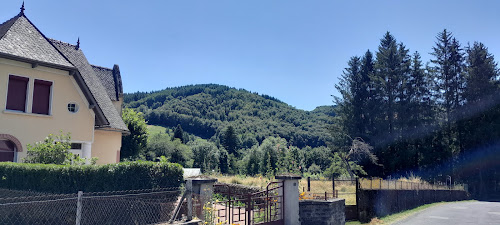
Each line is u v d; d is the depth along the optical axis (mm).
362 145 38469
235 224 9195
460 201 31047
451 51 44375
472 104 42031
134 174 9523
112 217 9352
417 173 42562
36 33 16078
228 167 74500
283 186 11414
